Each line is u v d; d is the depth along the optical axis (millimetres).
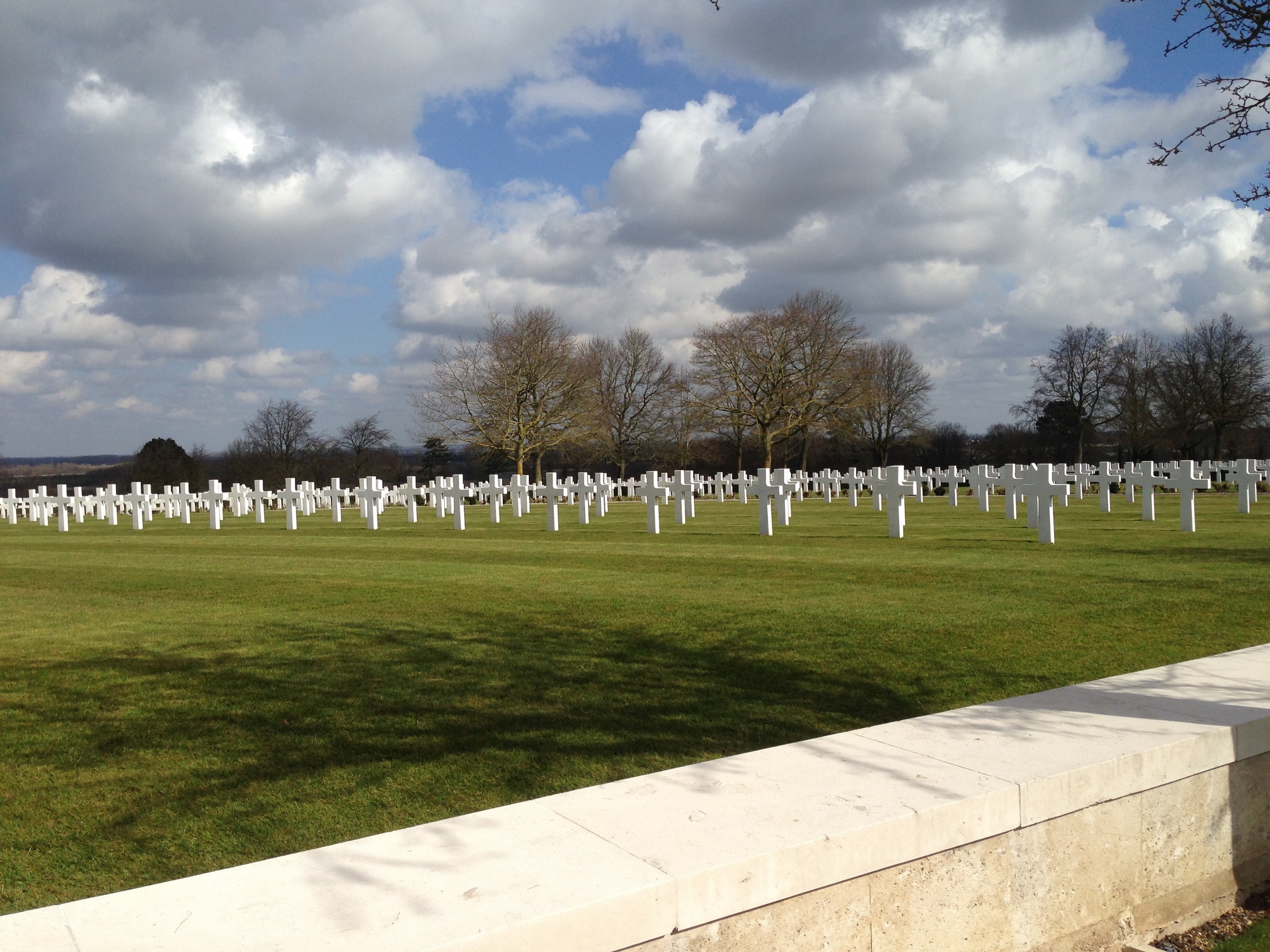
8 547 20328
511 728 5441
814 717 5613
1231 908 3928
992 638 7617
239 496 35750
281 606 10055
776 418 54469
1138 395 58125
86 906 2531
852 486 33312
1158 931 3711
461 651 7488
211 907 2518
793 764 3570
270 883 2648
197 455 73000
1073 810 3447
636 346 63906
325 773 4766
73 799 4477
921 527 21219
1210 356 56281
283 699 6141
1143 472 21688
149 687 6520
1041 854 3391
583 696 6105
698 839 2893
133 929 2408
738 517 26797
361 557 15812
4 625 9195
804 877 2859
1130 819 3627
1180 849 3783
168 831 4094
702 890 2684
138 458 70312
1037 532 18766
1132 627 8008
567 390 50031
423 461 72438
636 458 65375
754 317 53438
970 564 12906
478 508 39438
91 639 8359
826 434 55781
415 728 5473
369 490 24828
